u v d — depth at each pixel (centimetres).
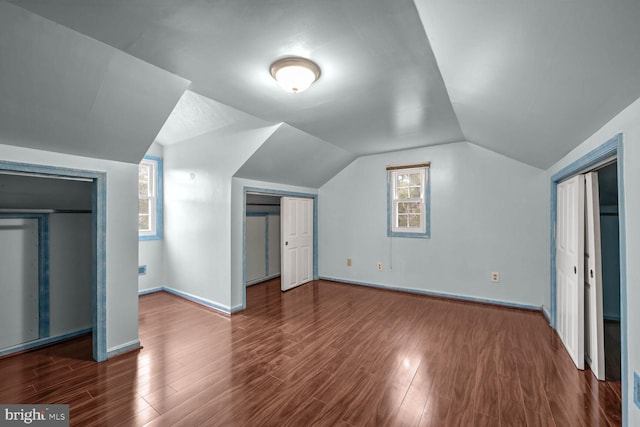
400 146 432
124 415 182
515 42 125
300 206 509
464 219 410
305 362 247
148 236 461
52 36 157
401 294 447
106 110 213
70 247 299
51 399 198
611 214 341
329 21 154
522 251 374
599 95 146
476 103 224
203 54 186
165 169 475
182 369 237
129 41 170
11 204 269
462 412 185
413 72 211
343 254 520
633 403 150
